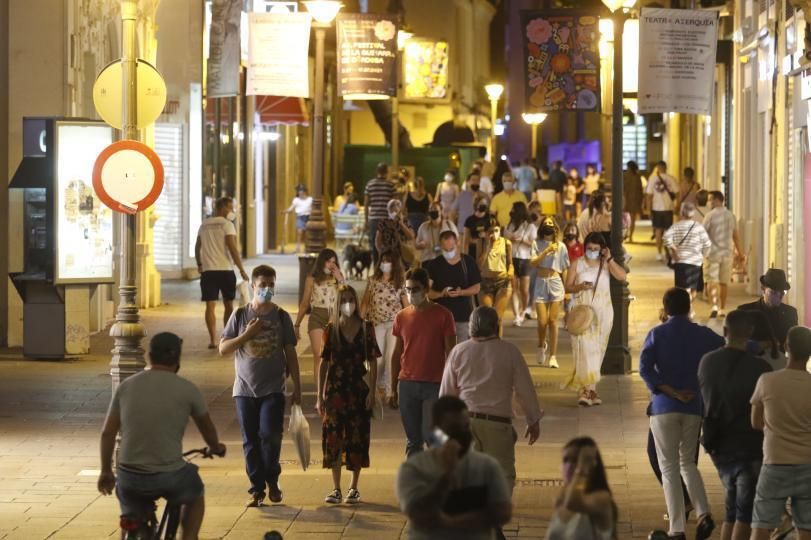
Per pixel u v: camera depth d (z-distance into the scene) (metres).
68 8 55.84
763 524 24.73
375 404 33.12
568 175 128.88
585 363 43.03
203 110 83.56
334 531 29.39
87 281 51.19
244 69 97.31
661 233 93.62
